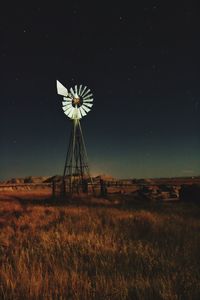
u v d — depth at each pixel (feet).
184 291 16.10
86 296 15.70
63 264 21.25
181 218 44.91
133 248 25.53
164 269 19.99
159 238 30.50
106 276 18.88
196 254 23.94
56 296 15.55
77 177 111.96
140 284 16.78
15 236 33.91
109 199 88.48
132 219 44.19
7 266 21.35
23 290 16.65
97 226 38.52
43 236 31.04
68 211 55.57
